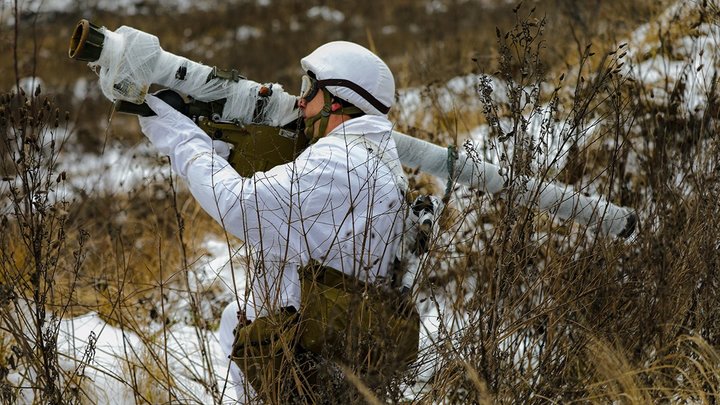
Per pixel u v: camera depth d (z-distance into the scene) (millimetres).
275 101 10680
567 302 10570
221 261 18688
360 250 10078
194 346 14125
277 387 10227
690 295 11203
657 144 14234
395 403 9656
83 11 64500
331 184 9961
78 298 15227
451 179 10961
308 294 9922
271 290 10453
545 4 29781
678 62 19422
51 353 10734
